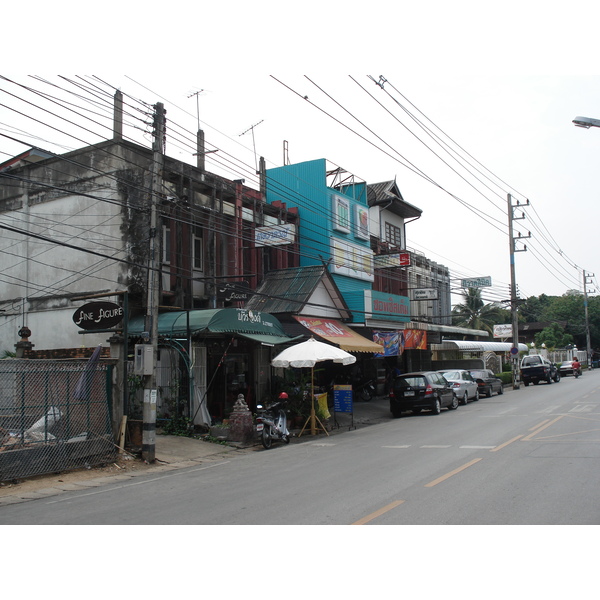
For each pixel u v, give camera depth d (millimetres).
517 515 6836
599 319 81500
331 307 21953
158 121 13727
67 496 9609
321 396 18609
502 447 12398
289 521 6988
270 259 24578
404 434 16250
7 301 19828
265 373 21234
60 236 18953
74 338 18188
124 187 17766
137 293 17422
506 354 49719
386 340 26688
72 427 12375
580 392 29719
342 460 12016
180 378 16953
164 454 13875
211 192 20266
